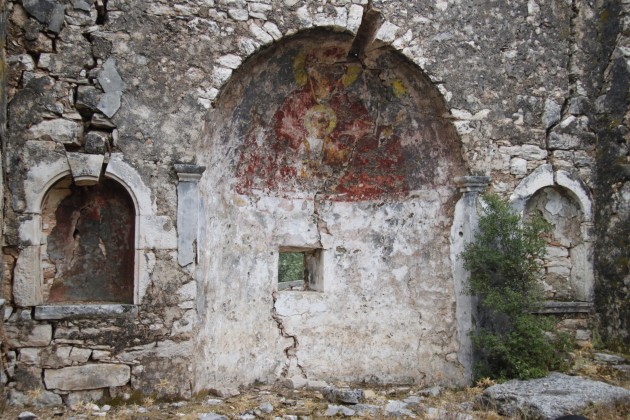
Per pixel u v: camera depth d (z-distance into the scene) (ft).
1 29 20.17
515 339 23.27
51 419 19.33
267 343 26.13
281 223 26.96
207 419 19.30
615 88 26.84
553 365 24.35
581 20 27.58
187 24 22.43
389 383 26.58
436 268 26.37
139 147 21.80
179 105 22.25
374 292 27.48
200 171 22.24
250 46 22.98
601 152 27.09
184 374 21.70
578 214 27.48
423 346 26.37
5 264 20.49
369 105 26.81
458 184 25.68
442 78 25.29
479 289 23.88
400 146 27.09
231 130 24.52
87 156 21.24
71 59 21.45
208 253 23.59
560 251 27.66
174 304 21.79
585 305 26.84
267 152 26.20
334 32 24.11
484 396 21.65
